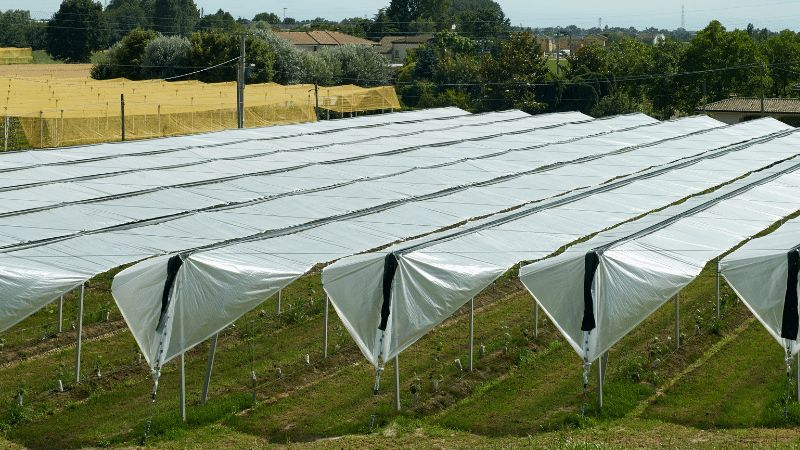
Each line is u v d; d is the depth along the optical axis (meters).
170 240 24.80
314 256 23.09
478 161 37.72
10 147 57.59
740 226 26.16
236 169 36.06
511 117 56.50
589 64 85.12
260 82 83.94
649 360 23.08
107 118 55.78
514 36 85.19
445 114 57.16
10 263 20.84
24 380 22.16
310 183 33.47
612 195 30.73
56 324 25.86
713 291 29.03
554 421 19.80
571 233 25.75
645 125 52.41
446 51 105.88
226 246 22.67
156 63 84.06
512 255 23.09
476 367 22.81
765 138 47.00
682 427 19.48
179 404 20.39
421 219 27.94
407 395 21.28
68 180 32.75
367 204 30.23
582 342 20.00
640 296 20.64
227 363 23.31
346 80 93.94
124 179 33.44
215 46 84.19
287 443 18.91
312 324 26.16
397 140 44.97
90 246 23.34
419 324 20.34
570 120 55.72
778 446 18.08
